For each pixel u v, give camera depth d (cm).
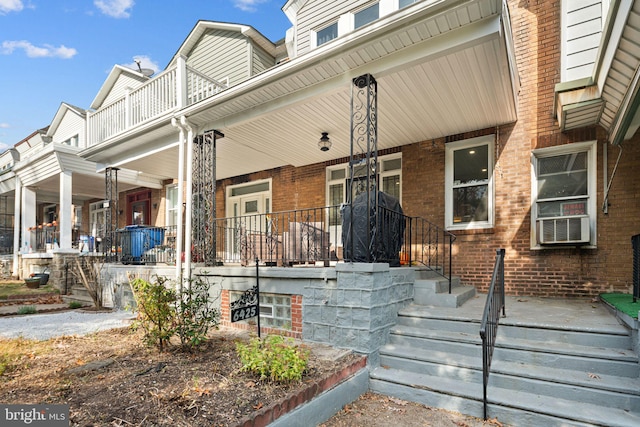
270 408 257
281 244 574
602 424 279
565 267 556
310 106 548
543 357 351
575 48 528
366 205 452
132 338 457
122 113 781
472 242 632
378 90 491
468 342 386
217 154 789
